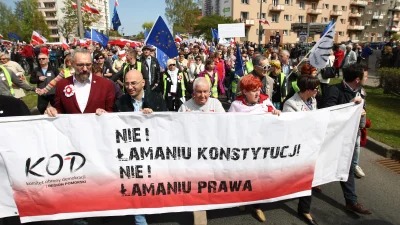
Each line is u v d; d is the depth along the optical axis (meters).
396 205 3.85
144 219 3.19
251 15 55.34
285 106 3.57
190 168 3.09
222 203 3.20
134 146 2.99
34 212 2.94
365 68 3.46
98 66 5.25
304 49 21.00
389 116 7.89
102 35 12.70
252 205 3.69
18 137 2.77
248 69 7.21
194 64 9.62
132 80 3.12
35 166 2.84
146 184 3.07
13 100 3.01
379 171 4.86
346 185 3.64
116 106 3.39
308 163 3.31
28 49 17.70
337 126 3.35
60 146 2.87
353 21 69.62
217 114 3.01
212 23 49.72
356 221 3.52
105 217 3.47
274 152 3.18
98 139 2.93
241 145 3.09
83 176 2.96
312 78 3.42
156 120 2.96
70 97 3.24
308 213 3.52
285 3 57.44
